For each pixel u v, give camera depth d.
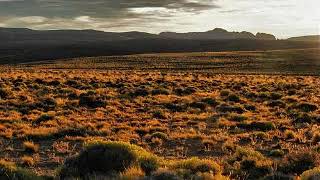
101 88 41.88
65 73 63.78
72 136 20.62
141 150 13.98
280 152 16.45
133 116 27.33
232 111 29.88
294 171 13.34
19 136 20.11
